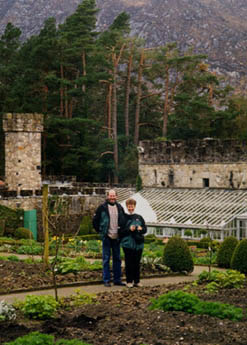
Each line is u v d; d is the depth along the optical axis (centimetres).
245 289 1905
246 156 5916
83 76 8500
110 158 8831
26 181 6147
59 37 9519
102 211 2033
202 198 5672
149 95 9531
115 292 1873
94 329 1385
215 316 1474
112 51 8956
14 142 6128
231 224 4984
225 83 18088
